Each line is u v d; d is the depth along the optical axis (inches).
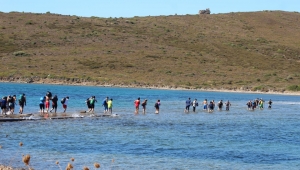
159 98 3555.6
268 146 1325.0
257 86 5300.2
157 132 1541.6
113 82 5098.4
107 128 1587.1
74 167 958.4
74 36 6520.7
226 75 5698.8
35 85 4549.7
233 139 1444.4
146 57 5994.1
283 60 6515.8
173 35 7042.3
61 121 1729.8
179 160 1074.7
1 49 5762.8
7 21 6747.1
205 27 7716.5
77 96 3307.1
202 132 1589.6
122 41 6525.6
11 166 924.0
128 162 1028.5
